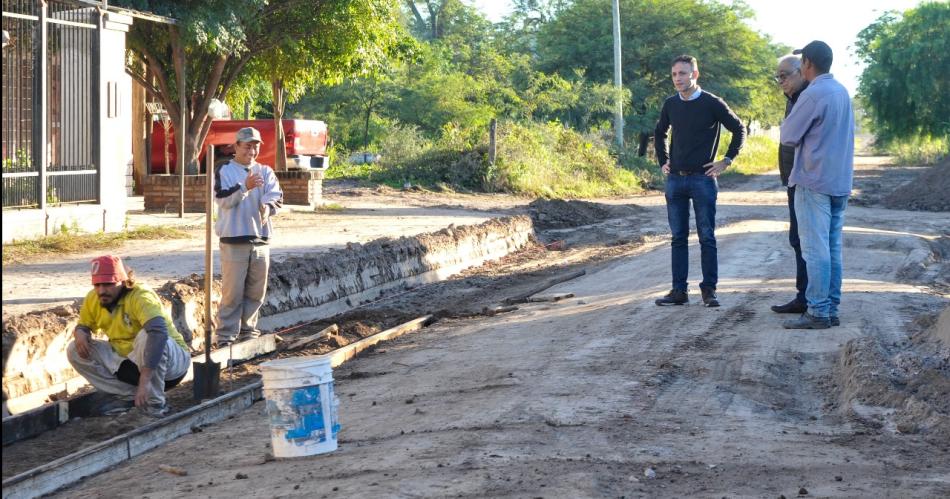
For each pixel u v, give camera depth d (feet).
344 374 28.58
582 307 35.86
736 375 24.03
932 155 200.03
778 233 58.13
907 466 16.65
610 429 19.26
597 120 170.30
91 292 24.76
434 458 17.54
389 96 185.16
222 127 85.71
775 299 34.04
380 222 64.69
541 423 19.90
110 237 49.57
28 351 25.39
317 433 19.13
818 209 28.14
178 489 17.57
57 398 26.20
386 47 82.79
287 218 65.57
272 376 19.07
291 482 17.03
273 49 77.10
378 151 163.02
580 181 119.24
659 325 30.14
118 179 52.70
